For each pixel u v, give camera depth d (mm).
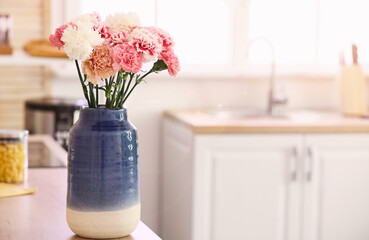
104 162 1331
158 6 4004
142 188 3805
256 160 3285
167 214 3740
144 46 1262
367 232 3449
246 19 4152
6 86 3814
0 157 1865
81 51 1239
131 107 3721
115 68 1259
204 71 3967
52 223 1469
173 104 3855
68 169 1372
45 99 3514
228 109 4000
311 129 3320
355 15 4297
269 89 4051
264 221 3326
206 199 3252
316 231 3398
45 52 2936
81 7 3885
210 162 3238
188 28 4086
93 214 1335
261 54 4203
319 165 3361
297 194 3352
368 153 3412
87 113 1350
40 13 3820
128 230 1369
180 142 3469
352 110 3803
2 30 3012
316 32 4262
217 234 3279
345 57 4254
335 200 3396
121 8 3945
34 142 2568
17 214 1538
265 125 3264
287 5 4219
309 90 4180
